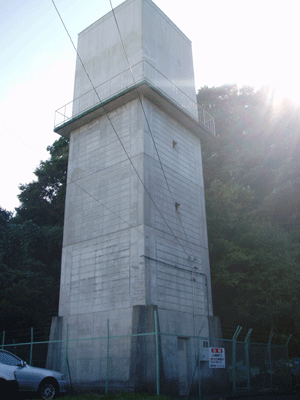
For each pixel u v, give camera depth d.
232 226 26.77
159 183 20.48
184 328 18.75
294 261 24.67
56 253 30.55
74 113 24.53
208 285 21.70
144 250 18.00
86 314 19.12
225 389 17.39
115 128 21.94
